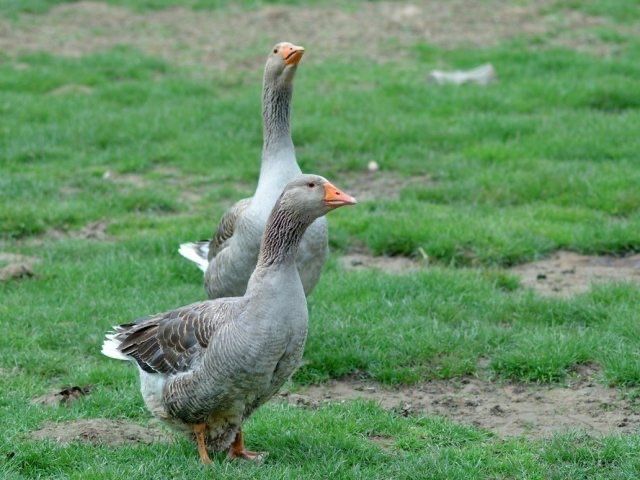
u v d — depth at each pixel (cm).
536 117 2064
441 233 1487
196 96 2325
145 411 1010
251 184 1816
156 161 1948
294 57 1062
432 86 2322
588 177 1697
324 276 1365
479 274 1368
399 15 3011
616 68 2386
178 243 1483
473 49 2652
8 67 2488
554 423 999
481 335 1174
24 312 1241
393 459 901
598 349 1128
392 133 2002
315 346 1152
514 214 1595
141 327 890
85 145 2022
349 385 1105
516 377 1105
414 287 1316
